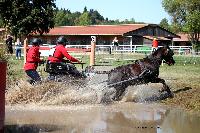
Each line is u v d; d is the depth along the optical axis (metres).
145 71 13.46
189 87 15.08
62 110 11.21
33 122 9.45
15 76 16.52
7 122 9.38
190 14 73.50
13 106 11.75
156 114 10.80
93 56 19.58
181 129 8.96
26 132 8.37
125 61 28.70
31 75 13.57
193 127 9.20
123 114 10.73
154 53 13.81
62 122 9.51
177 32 84.06
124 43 72.25
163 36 80.06
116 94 13.21
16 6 60.69
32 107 11.61
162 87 14.88
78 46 41.91
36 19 61.59
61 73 13.27
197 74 20.69
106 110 11.37
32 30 62.72
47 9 63.09
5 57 8.15
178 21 81.62
